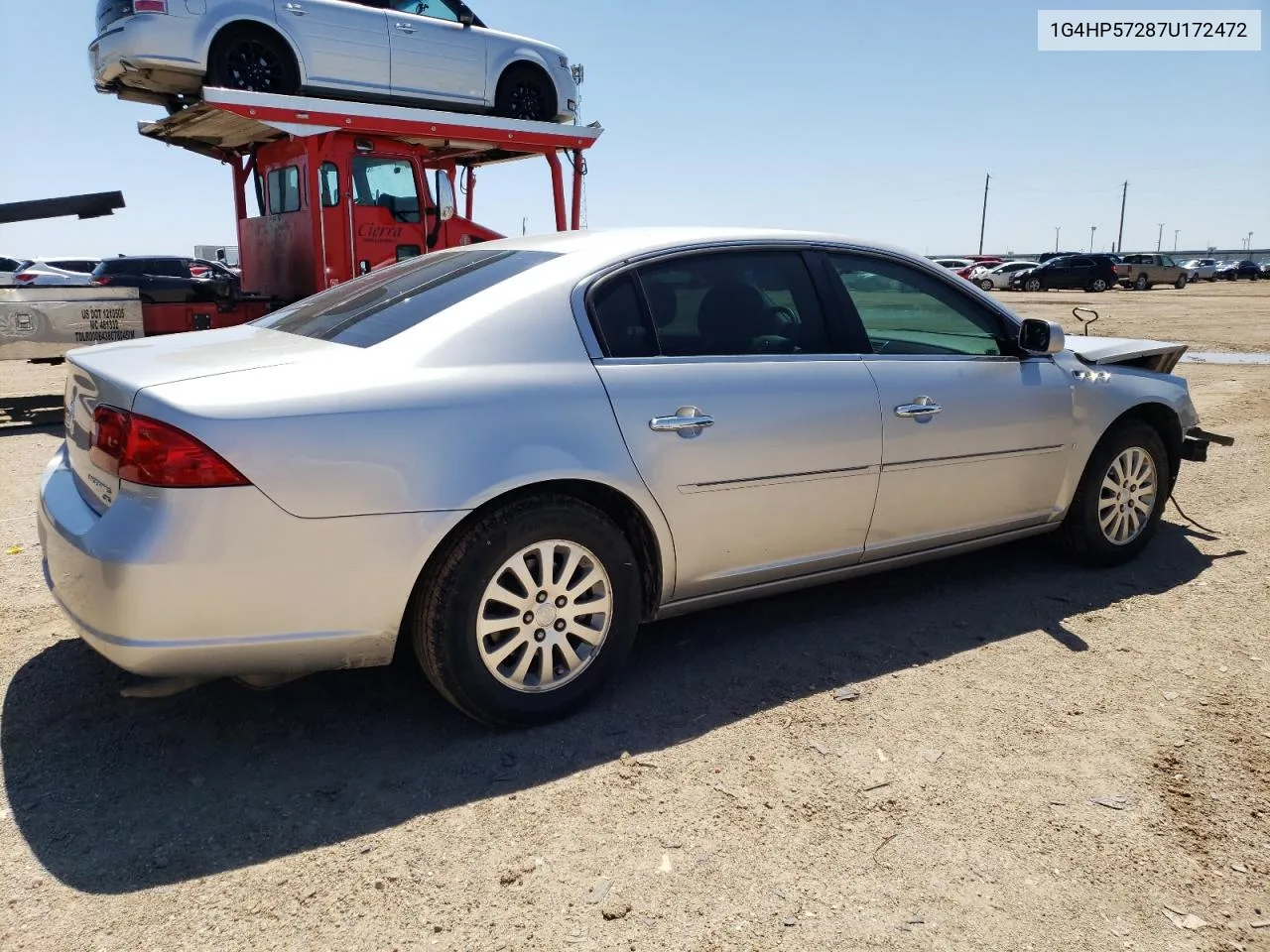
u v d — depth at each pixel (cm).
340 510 275
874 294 396
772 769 295
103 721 322
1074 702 337
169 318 941
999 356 425
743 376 347
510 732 317
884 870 248
